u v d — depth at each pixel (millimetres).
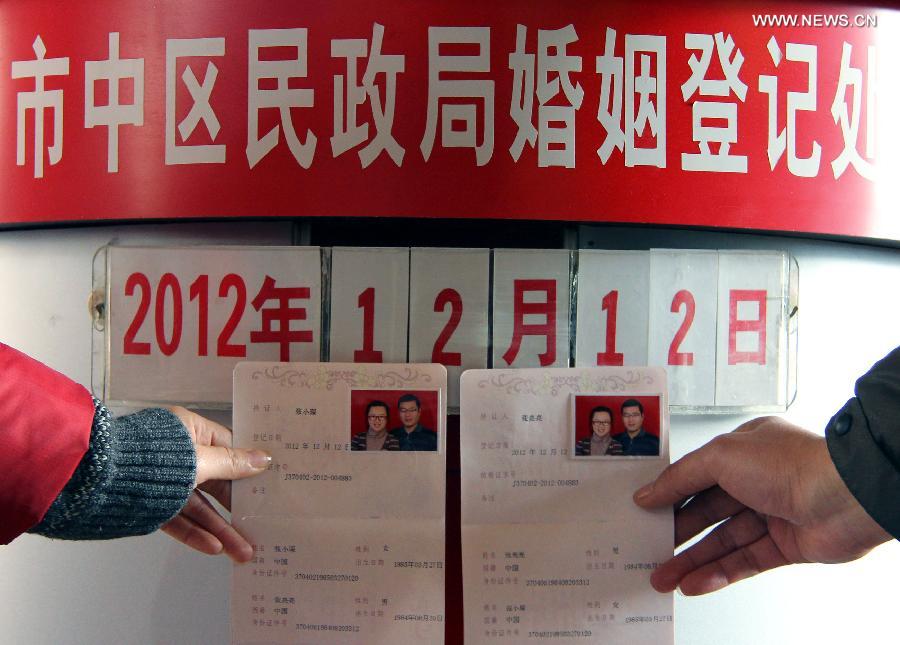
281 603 674
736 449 632
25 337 826
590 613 666
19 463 534
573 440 668
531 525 667
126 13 732
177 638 796
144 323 770
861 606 836
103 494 567
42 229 824
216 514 677
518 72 706
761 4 733
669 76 721
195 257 762
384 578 668
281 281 753
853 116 761
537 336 752
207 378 760
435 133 704
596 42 712
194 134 720
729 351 780
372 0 702
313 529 671
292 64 708
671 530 667
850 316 835
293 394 674
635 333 763
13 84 775
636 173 717
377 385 671
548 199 708
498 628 665
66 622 819
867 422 545
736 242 792
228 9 713
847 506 585
